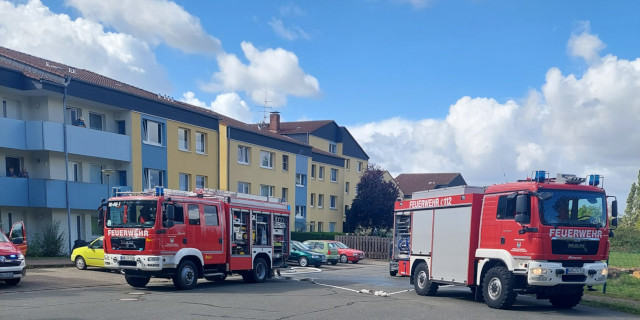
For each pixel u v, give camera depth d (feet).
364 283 63.05
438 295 51.93
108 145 90.94
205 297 45.06
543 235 39.96
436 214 50.44
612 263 81.97
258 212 61.52
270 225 63.87
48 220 85.87
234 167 128.06
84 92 87.20
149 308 38.14
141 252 48.26
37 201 81.15
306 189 161.68
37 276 58.95
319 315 36.63
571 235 40.70
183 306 39.45
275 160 146.00
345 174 195.62
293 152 154.61
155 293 47.65
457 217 47.42
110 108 94.79
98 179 94.27
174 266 49.37
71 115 89.92
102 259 67.46
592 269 40.96
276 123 179.42
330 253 107.34
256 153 137.28
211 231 54.03
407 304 43.57
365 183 182.50
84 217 91.86
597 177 43.21
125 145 94.43
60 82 82.74
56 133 82.17
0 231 51.19
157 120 101.96
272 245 63.98
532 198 40.65
